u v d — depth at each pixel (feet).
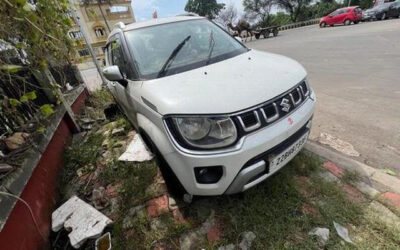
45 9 6.66
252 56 8.00
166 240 6.02
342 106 12.41
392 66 18.06
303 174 7.47
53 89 9.37
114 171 8.88
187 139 5.21
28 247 5.65
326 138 9.75
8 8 5.12
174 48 8.18
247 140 5.16
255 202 6.46
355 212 6.04
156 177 8.17
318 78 17.79
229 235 5.83
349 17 63.00
